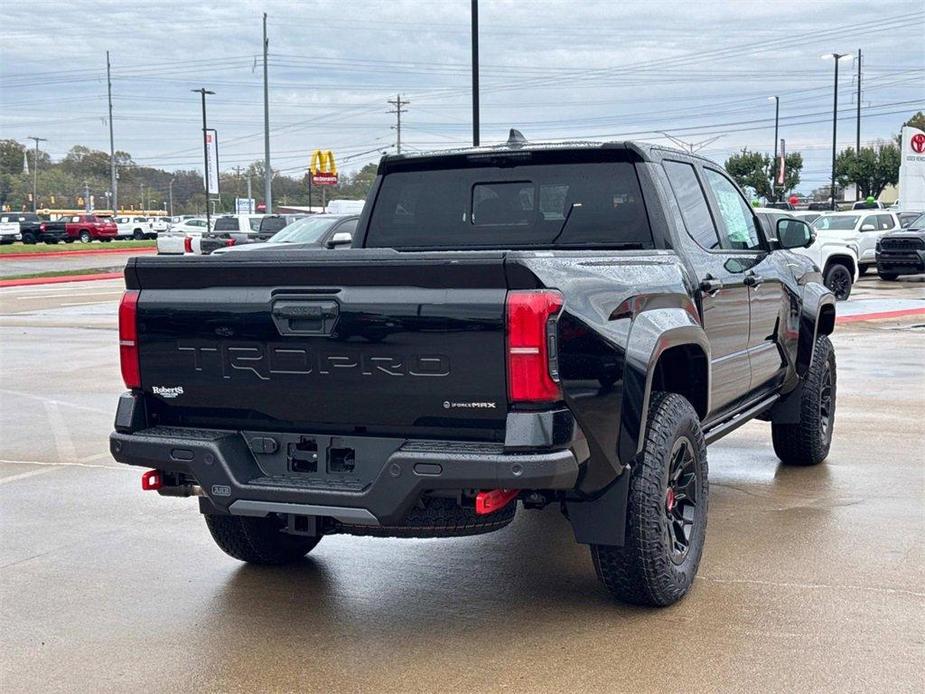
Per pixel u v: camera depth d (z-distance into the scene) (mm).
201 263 4574
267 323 4453
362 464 4418
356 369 4305
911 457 7926
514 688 4051
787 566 5418
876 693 3932
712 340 5578
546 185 5645
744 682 4043
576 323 4164
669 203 5465
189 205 199000
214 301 4559
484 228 5816
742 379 6145
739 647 4383
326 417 4434
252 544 5473
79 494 7383
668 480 4734
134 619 4926
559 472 4062
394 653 4438
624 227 5469
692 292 5270
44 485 7656
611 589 4781
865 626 4590
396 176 6039
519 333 4012
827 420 7762
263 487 4418
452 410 4188
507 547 5953
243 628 4777
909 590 5043
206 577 5535
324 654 4453
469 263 4074
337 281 4332
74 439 9359
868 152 72562
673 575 4766
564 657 4332
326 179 72062
